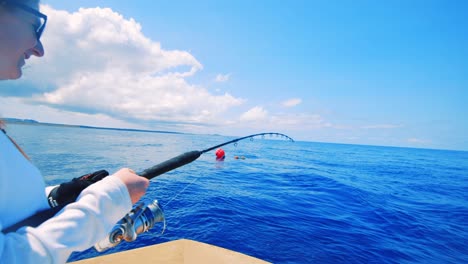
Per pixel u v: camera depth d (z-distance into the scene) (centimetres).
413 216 678
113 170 1116
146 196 727
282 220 554
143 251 243
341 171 1714
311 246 427
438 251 462
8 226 54
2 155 54
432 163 3097
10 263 44
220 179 1116
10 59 60
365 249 435
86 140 2925
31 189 62
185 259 232
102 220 60
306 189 982
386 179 1454
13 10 57
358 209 714
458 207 823
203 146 3209
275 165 1858
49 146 1872
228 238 439
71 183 83
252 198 763
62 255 51
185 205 643
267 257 384
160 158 1708
